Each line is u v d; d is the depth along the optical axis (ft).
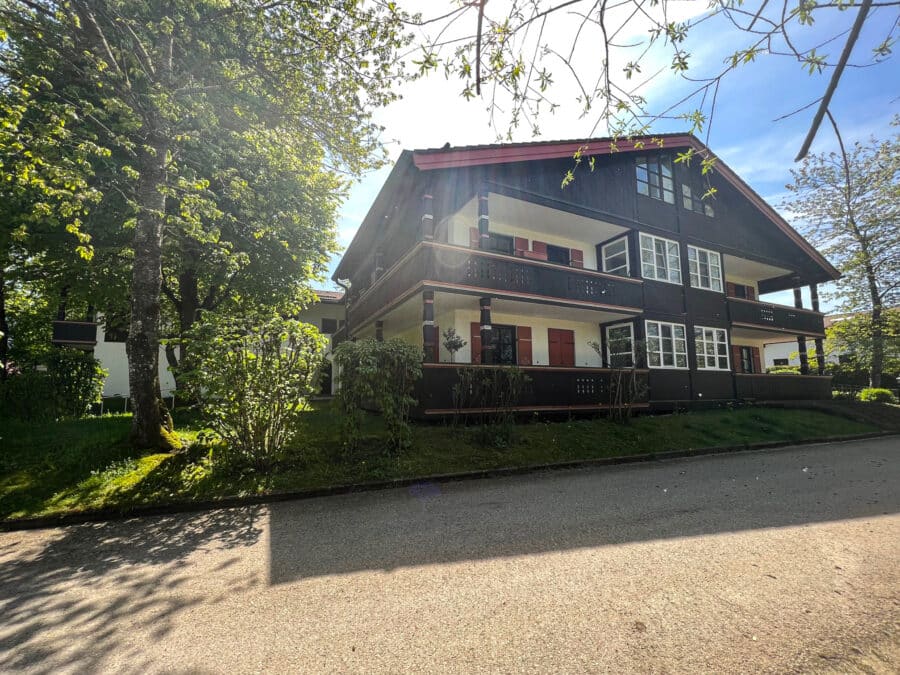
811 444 36.40
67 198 20.81
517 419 33.50
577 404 36.01
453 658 7.66
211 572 11.58
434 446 25.71
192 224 24.70
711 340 48.34
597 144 39.47
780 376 53.16
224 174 30.91
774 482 21.68
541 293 36.58
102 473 19.12
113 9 23.15
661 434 32.78
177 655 7.97
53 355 32.40
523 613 9.20
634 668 7.32
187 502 17.47
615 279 41.39
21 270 37.42
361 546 13.28
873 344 66.08
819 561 11.89
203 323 21.01
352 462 22.61
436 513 16.61
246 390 20.47
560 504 17.71
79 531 15.06
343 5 19.75
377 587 10.53
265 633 8.63
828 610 9.30
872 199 64.18
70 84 27.73
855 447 34.73
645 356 39.06
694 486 20.83
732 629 8.55
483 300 34.32
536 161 38.60
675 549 12.78
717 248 51.75
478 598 9.89
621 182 44.75
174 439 23.31
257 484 19.42
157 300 23.62
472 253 33.60
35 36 22.43
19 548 13.53
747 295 64.80
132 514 16.66
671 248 47.47
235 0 25.34
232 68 27.61
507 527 14.87
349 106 29.89
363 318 52.34
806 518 15.74
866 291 68.13
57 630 8.86
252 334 20.74
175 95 25.26
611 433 31.60
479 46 8.80
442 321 42.22
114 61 23.06
